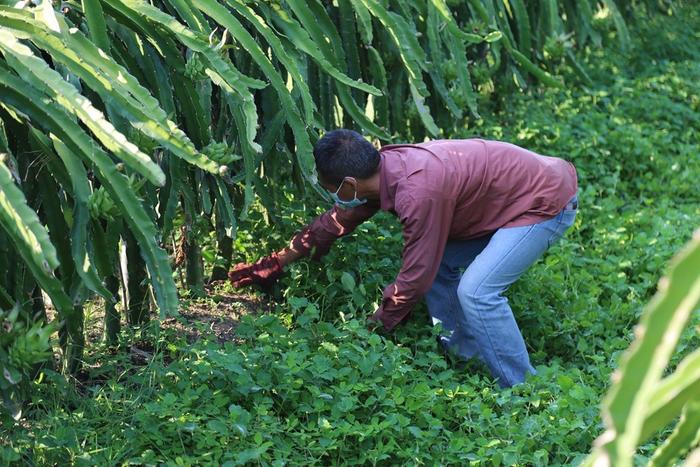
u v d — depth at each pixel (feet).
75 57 8.48
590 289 13.21
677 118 20.53
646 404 4.08
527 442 9.51
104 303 12.10
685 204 17.12
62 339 10.36
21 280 9.41
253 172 11.05
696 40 26.21
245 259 13.50
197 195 12.44
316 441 9.55
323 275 12.75
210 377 10.02
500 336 11.03
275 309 12.67
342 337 10.71
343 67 13.20
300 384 9.82
